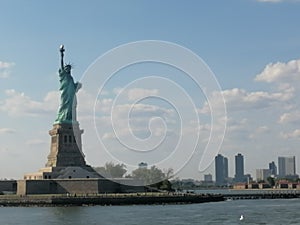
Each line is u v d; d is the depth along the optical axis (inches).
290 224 7691.9
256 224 7701.8
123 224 7736.2
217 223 7824.8
